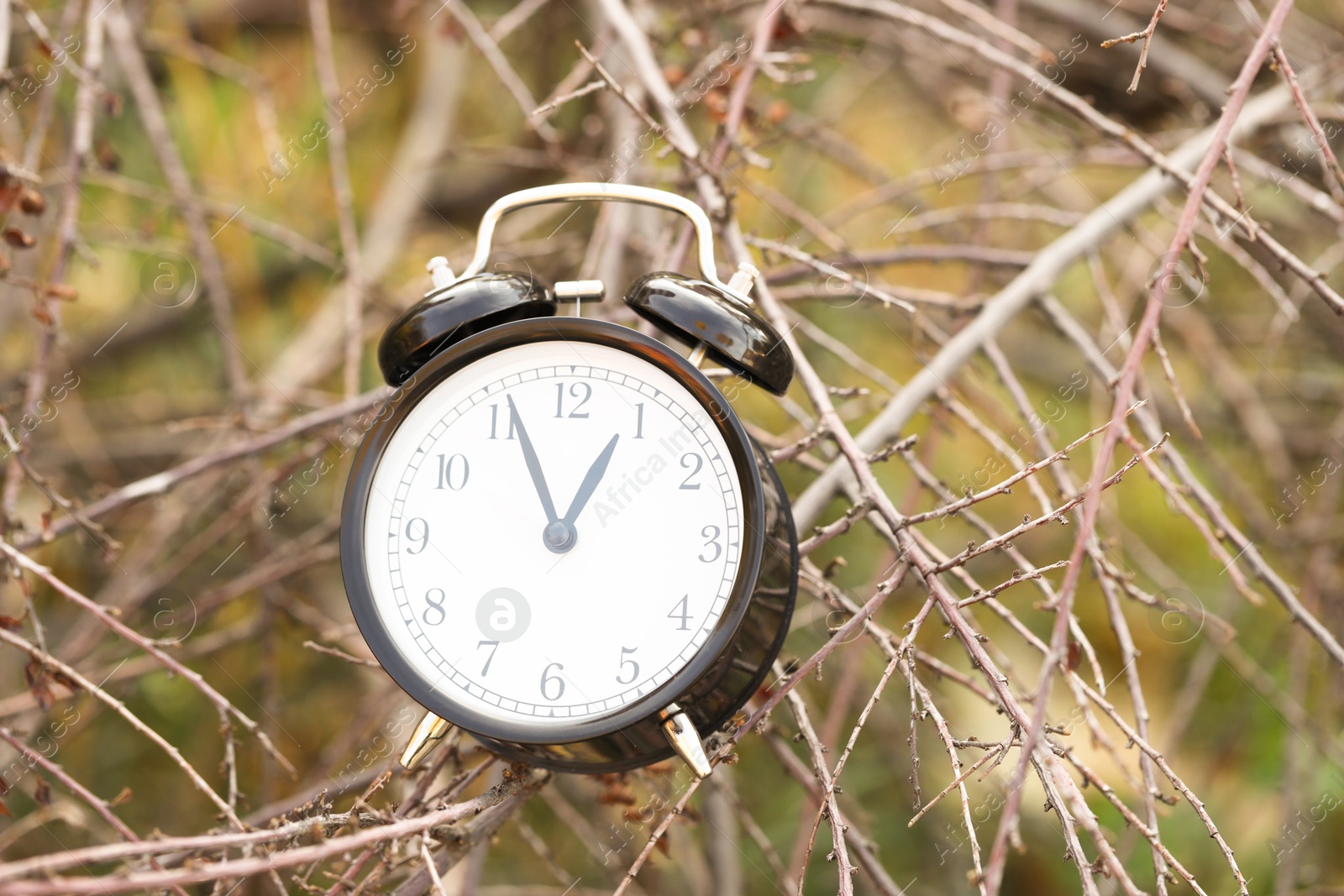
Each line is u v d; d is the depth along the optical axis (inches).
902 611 61.1
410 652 41.6
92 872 52.9
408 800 42.7
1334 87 52.2
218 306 50.9
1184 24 58.6
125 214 61.8
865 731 59.7
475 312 42.4
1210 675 61.1
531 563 41.7
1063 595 40.3
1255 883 54.0
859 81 68.7
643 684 41.3
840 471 44.8
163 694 58.2
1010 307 47.1
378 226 69.5
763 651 42.6
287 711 59.5
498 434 42.0
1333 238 60.5
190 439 70.7
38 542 45.8
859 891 53.1
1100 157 51.8
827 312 65.4
